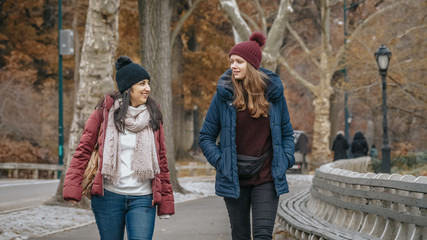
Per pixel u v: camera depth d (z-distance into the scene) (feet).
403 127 128.26
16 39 116.47
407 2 76.28
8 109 108.58
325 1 108.47
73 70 125.70
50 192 52.08
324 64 114.01
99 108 13.61
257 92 14.26
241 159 14.17
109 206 13.29
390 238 18.28
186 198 48.11
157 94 51.72
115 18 40.09
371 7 109.50
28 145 98.43
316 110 119.65
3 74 107.55
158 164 13.58
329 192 25.73
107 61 39.88
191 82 115.44
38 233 27.89
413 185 16.62
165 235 26.50
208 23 109.09
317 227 20.84
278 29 61.82
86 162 13.39
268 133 14.39
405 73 75.51
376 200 19.69
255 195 14.23
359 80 82.02
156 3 51.65
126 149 13.42
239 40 64.13
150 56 51.75
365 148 82.84
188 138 151.53
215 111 14.61
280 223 27.27
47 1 119.34
